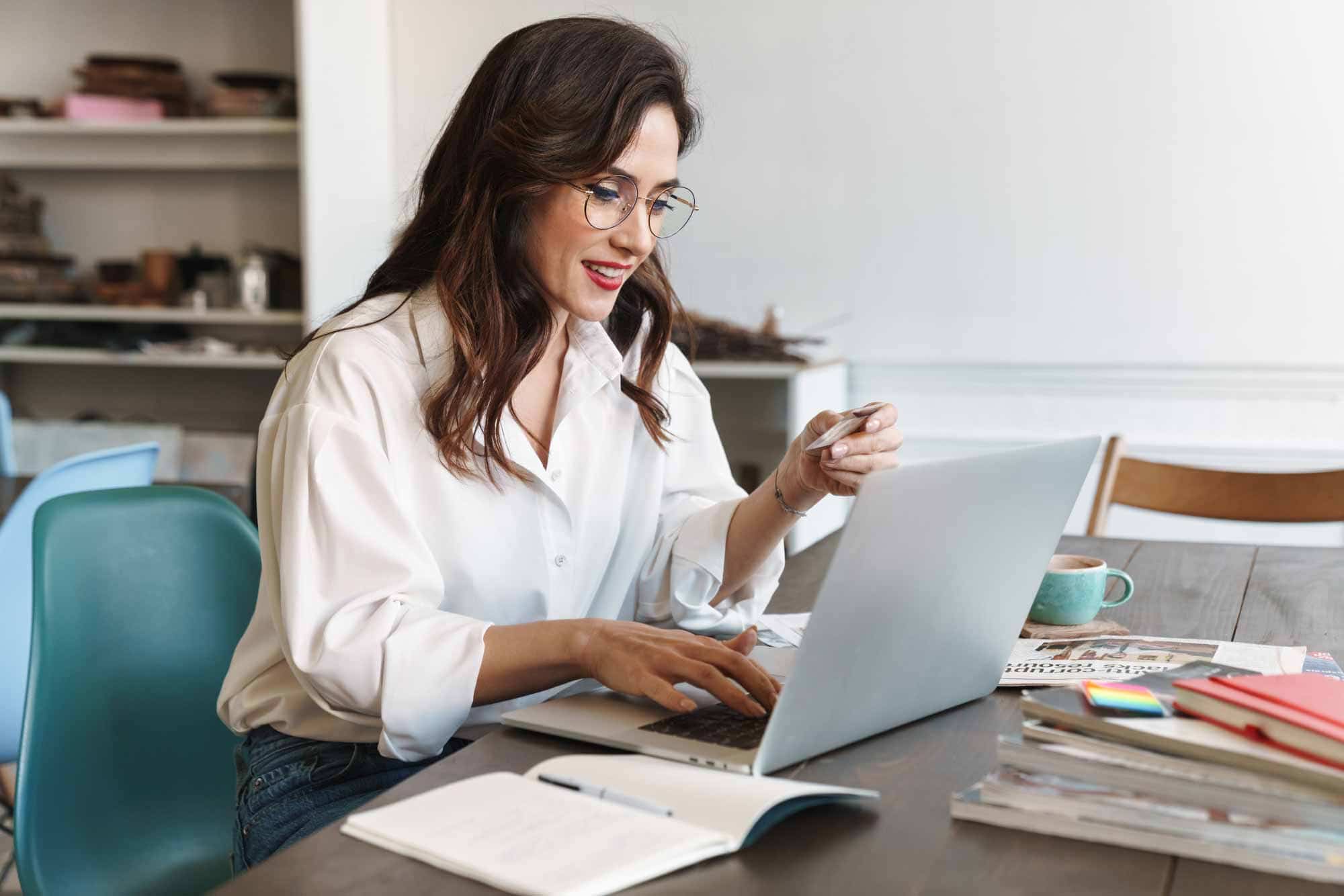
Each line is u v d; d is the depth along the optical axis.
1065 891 0.68
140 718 1.37
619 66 1.21
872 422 1.20
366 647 1.05
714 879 0.70
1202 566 1.78
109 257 4.74
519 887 0.67
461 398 1.21
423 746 1.06
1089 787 0.76
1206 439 3.72
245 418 4.71
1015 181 3.81
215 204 4.66
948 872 0.70
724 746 0.88
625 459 1.40
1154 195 3.70
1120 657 1.16
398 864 0.72
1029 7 3.75
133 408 4.78
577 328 1.35
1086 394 3.82
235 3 4.54
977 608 0.97
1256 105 3.59
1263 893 0.67
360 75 4.17
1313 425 3.63
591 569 1.37
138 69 4.38
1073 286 3.79
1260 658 1.15
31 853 1.25
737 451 4.22
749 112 4.02
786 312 4.06
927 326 3.94
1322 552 1.90
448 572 1.24
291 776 1.18
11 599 2.02
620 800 0.79
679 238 4.13
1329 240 3.56
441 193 1.30
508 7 4.18
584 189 1.21
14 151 4.55
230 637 1.44
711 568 1.38
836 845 0.74
